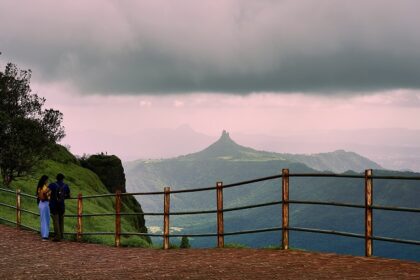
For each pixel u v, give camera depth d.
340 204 12.14
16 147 32.84
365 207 11.71
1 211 27.64
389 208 11.18
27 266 13.27
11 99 34.75
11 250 16.55
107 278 11.12
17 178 37.19
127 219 47.66
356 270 10.38
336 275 9.97
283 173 13.41
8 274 11.99
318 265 11.17
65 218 31.11
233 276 10.48
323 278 9.73
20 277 11.57
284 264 11.55
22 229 22.59
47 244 18.17
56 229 19.25
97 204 43.09
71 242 18.89
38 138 34.00
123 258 14.48
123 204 50.88
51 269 12.70
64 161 51.28
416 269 10.20
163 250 15.78
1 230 21.80
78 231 19.27
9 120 33.06
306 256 12.41
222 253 13.85
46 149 35.03
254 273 10.68
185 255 14.15
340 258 11.87
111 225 33.69
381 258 11.55
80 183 46.72
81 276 11.52
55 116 35.78
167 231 16.12
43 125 34.97
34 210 30.20
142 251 15.84
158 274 11.27
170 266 12.34
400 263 10.91
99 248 17.05
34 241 18.92
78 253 15.80
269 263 11.79
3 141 33.47
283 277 10.06
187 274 11.03
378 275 9.76
